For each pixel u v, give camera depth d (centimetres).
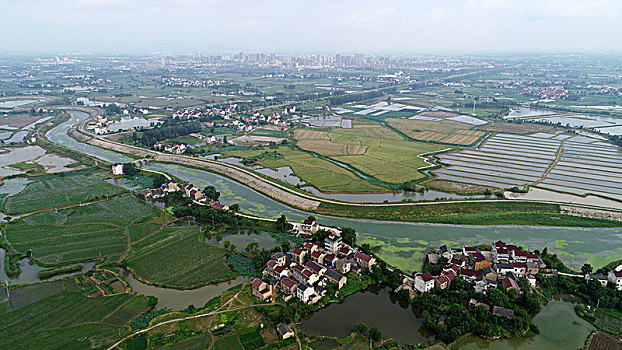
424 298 14425
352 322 13700
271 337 12838
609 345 12500
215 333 12962
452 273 15912
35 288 15288
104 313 13862
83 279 15925
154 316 13750
